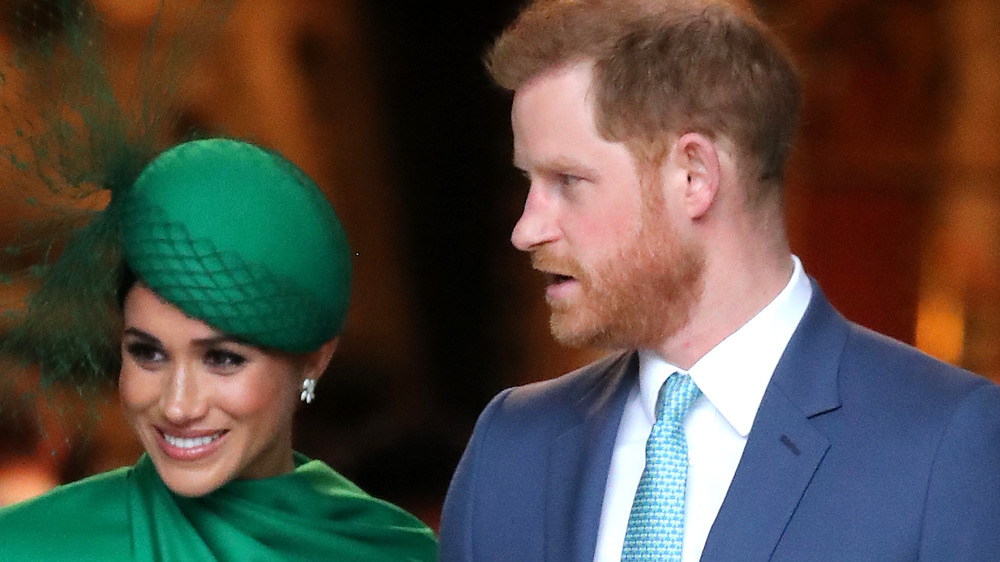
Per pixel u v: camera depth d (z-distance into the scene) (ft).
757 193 24.68
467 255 142.41
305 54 130.52
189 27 29.86
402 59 137.49
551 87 24.31
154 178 27.86
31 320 28.45
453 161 141.79
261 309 27.50
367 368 139.13
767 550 23.15
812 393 24.20
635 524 24.35
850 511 23.02
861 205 132.57
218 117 122.72
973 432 22.95
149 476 29.86
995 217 127.75
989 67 127.24
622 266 24.22
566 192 24.59
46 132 28.17
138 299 27.71
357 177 136.98
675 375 25.11
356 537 31.45
